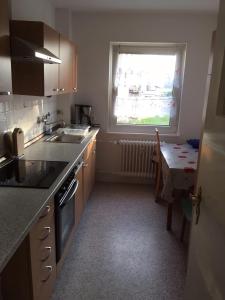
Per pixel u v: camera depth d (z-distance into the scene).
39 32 2.10
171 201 2.67
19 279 1.42
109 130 4.12
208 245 1.16
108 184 4.08
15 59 2.00
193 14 3.55
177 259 2.35
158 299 1.90
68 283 2.02
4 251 1.03
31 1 2.65
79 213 2.71
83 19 3.67
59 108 3.76
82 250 2.43
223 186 0.99
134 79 3.91
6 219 1.26
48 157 2.31
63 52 2.76
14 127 2.41
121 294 1.94
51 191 1.59
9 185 1.66
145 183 4.14
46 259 1.65
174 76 3.87
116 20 3.65
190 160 2.83
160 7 3.30
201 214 1.27
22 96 2.55
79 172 2.57
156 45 3.79
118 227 2.85
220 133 1.03
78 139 3.10
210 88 1.17
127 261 2.30
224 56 1.02
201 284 1.23
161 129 4.08
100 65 3.82
